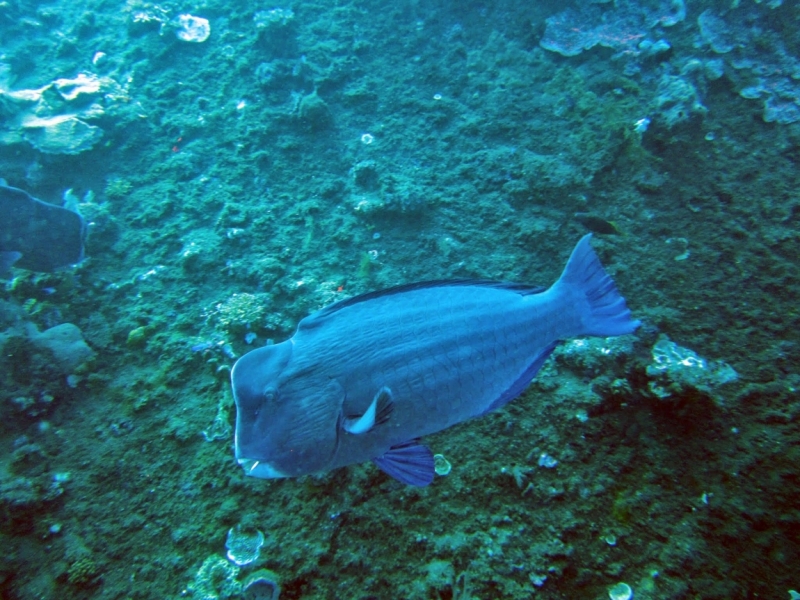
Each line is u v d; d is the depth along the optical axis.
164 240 2.46
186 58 3.33
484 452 1.81
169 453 1.83
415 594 1.55
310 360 1.24
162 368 2.02
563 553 1.62
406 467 1.34
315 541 1.64
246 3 3.51
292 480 1.74
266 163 2.72
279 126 2.84
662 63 2.85
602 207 2.44
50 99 2.97
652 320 2.04
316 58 3.14
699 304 2.11
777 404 1.80
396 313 1.30
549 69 2.95
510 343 1.34
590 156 2.52
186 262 2.29
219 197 2.60
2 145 2.73
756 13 3.03
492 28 3.19
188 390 1.97
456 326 1.30
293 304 2.14
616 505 1.71
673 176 2.52
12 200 2.08
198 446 1.84
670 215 2.40
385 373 1.25
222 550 1.64
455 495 1.73
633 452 1.81
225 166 2.75
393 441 1.29
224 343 2.02
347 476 1.73
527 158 2.55
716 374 1.87
